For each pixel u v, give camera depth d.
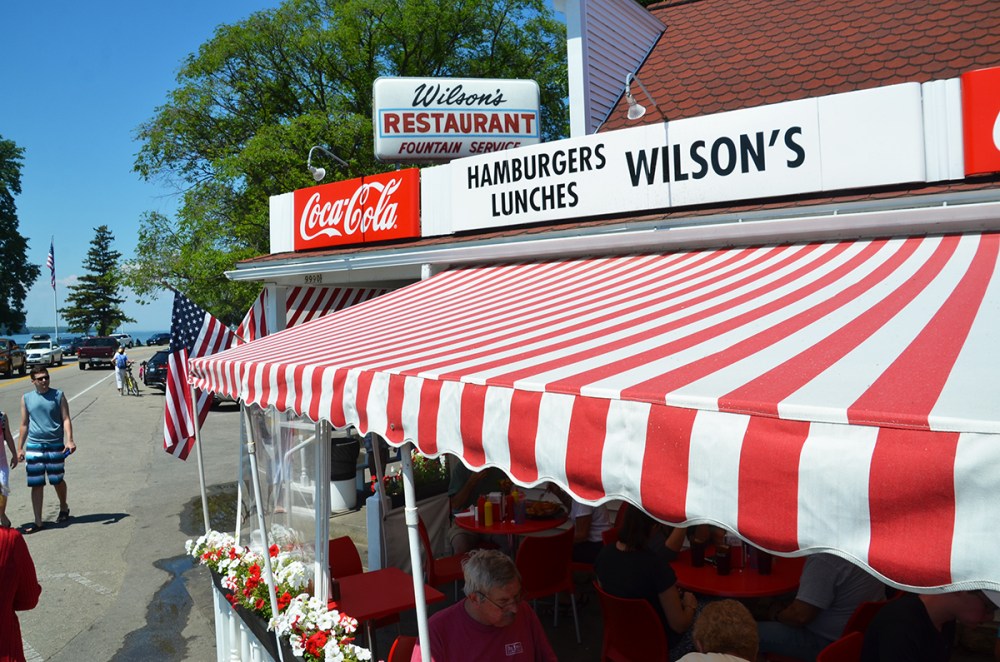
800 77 8.47
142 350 73.19
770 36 9.62
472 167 7.39
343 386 3.44
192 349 7.20
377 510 7.30
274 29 24.38
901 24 8.69
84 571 8.37
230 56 24.66
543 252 6.48
